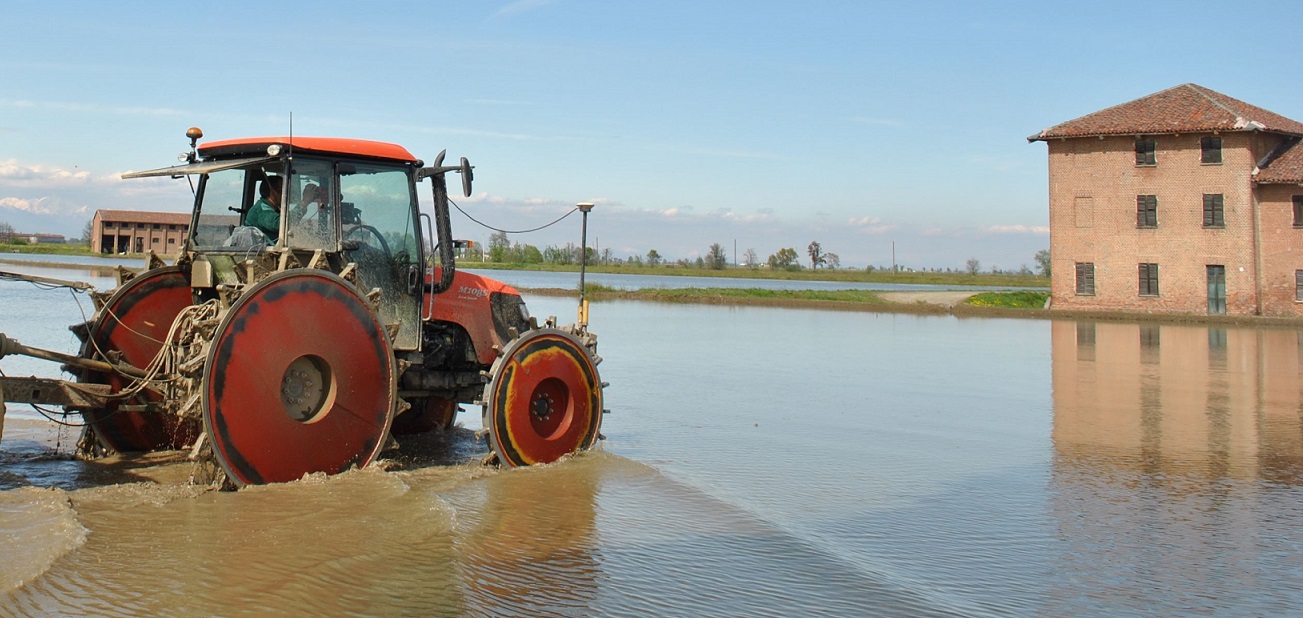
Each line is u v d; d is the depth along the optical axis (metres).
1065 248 45.66
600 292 52.88
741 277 124.44
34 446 9.91
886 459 10.34
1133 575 6.57
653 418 12.83
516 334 9.82
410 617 5.54
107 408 8.64
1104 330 33.59
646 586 6.20
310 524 7.12
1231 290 42.19
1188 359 22.69
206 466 7.86
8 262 59.84
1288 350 25.39
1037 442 11.46
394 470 9.14
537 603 5.86
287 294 8.03
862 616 5.75
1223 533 7.59
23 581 5.71
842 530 7.55
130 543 6.54
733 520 7.77
